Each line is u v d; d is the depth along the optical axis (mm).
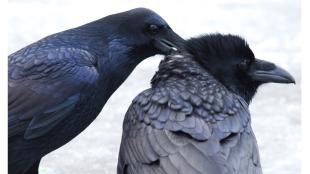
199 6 25188
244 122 8859
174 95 8883
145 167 8562
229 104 8875
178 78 9234
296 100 16281
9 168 10648
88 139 13969
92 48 10930
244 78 9703
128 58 11141
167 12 24312
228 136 8555
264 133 14359
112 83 11125
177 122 8617
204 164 8203
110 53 11016
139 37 11109
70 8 24297
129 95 16531
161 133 8602
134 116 9070
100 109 11078
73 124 10734
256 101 16266
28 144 10523
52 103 10477
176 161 8305
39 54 10695
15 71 10586
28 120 10422
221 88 9086
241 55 9664
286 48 20125
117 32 11086
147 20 11094
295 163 12898
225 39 9672
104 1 25297
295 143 13836
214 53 9625
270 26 22453
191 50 9641
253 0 25828
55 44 10867
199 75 9219
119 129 14555
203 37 9703
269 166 12773
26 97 10438
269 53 19672
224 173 8164
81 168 12617
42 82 10508
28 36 20641
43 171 12398
